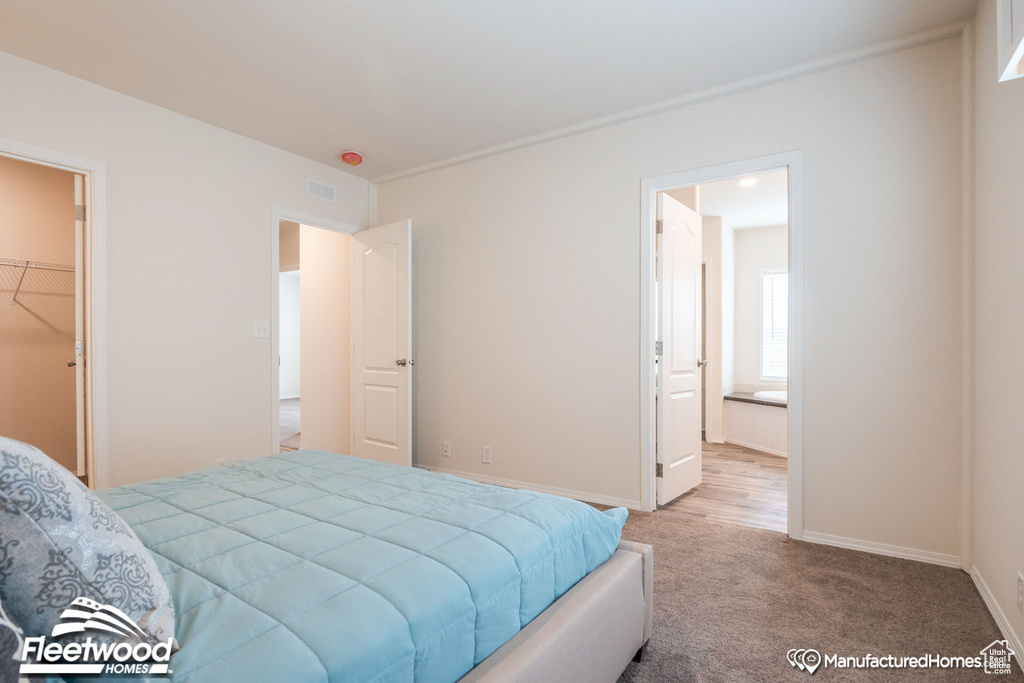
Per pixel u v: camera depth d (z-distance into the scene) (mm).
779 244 6246
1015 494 1791
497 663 1132
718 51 2633
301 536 1338
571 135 3559
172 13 2316
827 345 2736
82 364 2971
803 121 2809
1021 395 1755
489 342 3928
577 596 1427
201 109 3238
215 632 910
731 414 5906
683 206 3658
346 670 878
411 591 1082
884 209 2613
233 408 3541
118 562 845
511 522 1465
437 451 4207
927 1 2248
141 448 3094
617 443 3395
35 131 2709
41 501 776
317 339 5000
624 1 2248
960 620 1973
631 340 3344
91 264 2914
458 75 2859
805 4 2273
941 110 2494
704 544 2744
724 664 1701
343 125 3475
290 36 2498
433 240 4246
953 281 2465
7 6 2250
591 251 3488
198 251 3375
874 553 2617
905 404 2564
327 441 4891
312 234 5055
